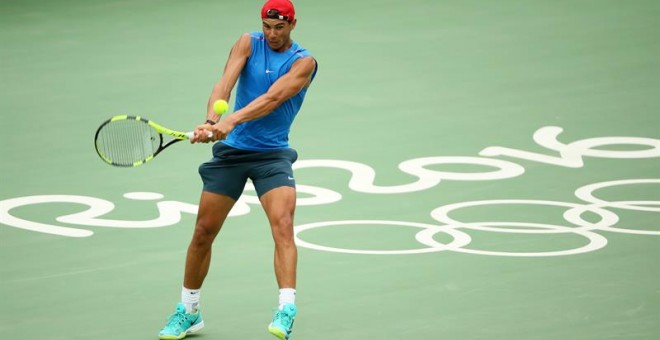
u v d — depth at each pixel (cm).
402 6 7569
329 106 5525
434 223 4028
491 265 3631
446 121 5284
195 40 6775
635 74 6034
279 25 2870
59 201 4266
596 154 4794
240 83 2978
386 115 5381
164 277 3550
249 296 3397
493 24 7100
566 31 6912
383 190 4388
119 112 5447
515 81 5938
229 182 2950
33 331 3123
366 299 3366
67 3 7700
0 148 4903
